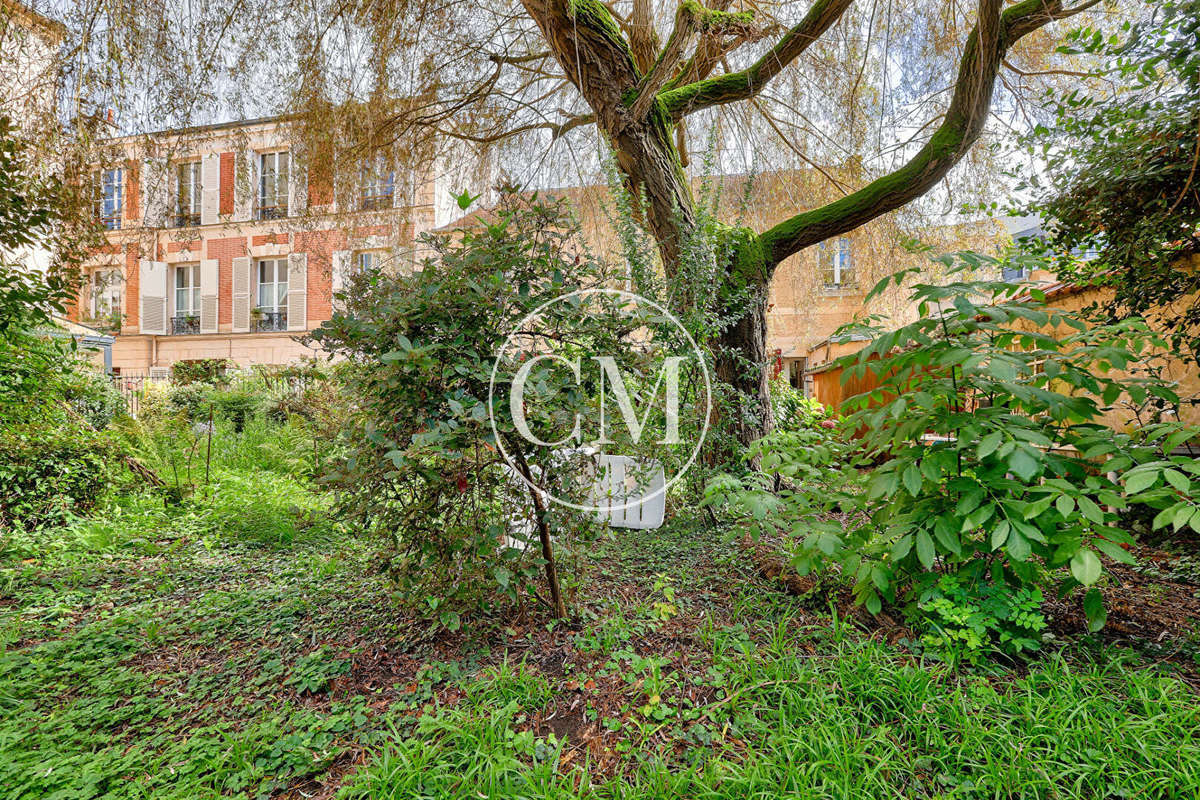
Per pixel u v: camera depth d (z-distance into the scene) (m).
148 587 3.34
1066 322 2.19
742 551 3.62
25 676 2.21
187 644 2.59
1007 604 2.14
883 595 2.57
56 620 2.84
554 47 4.57
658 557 3.57
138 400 10.02
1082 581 1.76
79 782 1.57
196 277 15.55
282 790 1.61
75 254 3.92
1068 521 2.08
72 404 6.10
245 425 8.55
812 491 2.77
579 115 6.65
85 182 3.88
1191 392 3.69
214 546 4.13
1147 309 3.50
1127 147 3.20
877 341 2.33
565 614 2.60
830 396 8.73
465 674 2.18
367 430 2.17
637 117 4.69
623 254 4.48
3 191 3.35
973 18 4.37
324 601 3.04
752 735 1.76
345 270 5.14
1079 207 3.53
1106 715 1.72
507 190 2.45
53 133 3.68
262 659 2.40
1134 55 3.12
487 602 2.46
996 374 1.88
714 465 4.58
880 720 1.80
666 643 2.42
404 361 1.97
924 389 2.33
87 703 2.04
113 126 3.85
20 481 4.38
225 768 1.67
